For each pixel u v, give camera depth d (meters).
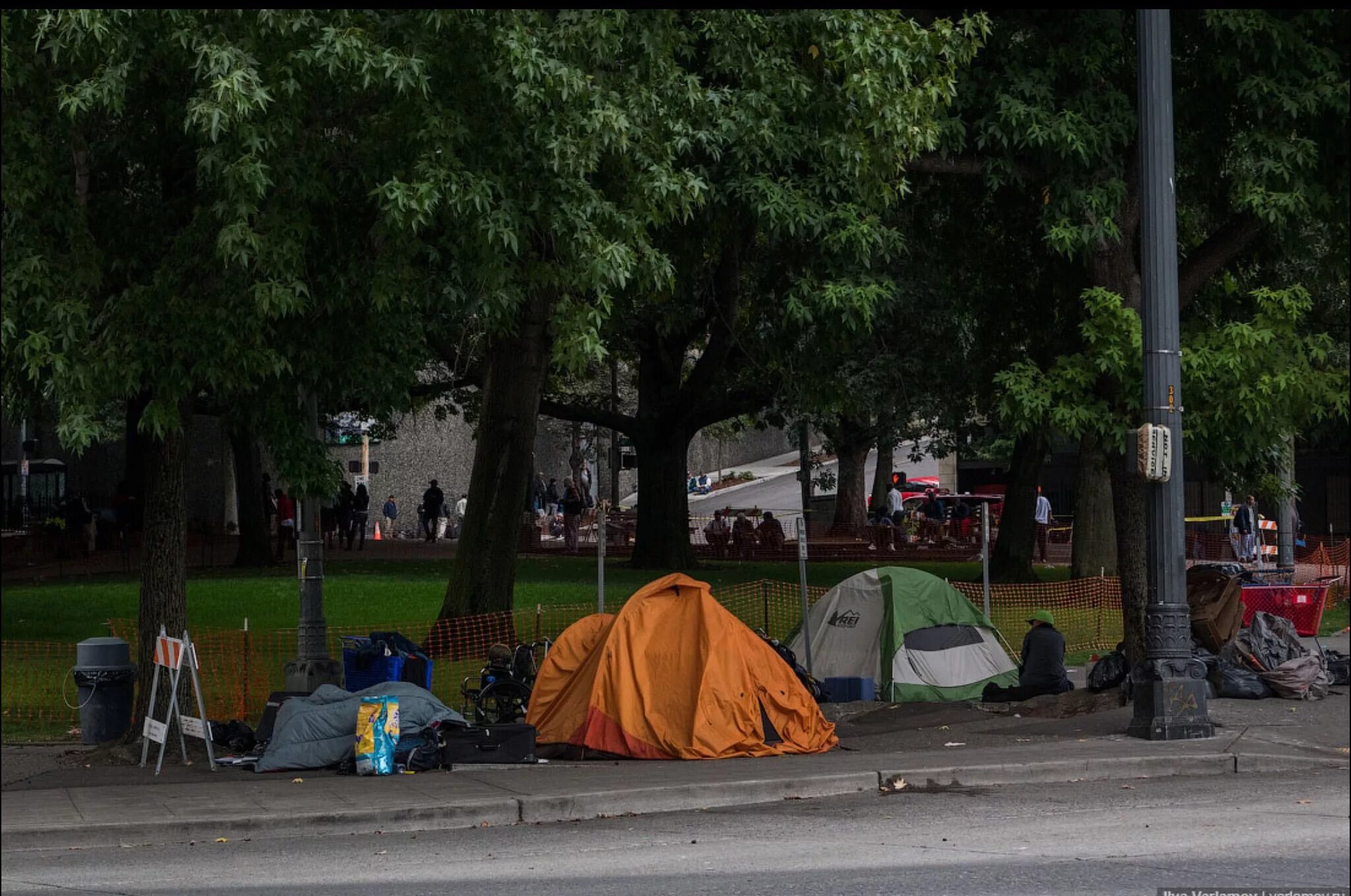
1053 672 16.23
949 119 15.51
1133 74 16.42
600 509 16.73
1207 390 15.12
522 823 10.55
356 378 13.20
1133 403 14.95
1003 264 19.00
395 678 15.12
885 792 11.45
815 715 13.73
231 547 40.47
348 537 40.94
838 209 15.01
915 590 17.38
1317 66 15.26
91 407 11.47
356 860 9.11
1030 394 15.20
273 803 10.70
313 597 14.79
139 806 10.65
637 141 13.15
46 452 48.00
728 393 33.50
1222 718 14.06
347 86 12.18
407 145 12.23
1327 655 16.64
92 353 11.61
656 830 10.06
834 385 23.61
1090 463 29.58
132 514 40.50
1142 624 15.87
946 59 14.83
